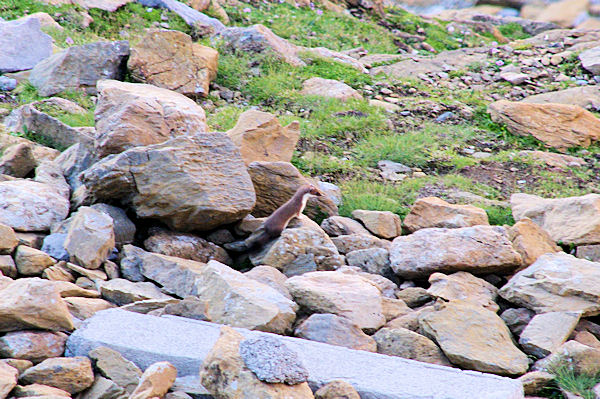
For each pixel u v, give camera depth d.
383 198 27.52
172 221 21.27
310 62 45.44
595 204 23.83
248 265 21.92
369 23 62.06
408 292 19.78
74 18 45.31
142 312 16.78
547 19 77.50
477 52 52.88
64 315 14.80
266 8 59.34
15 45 37.59
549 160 33.41
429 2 81.69
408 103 40.59
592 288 17.94
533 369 15.71
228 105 37.88
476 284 19.72
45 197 21.34
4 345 14.03
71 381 13.30
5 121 30.45
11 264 18.22
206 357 13.05
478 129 37.62
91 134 27.98
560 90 44.28
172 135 24.95
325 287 17.89
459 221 24.58
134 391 12.64
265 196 24.97
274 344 12.80
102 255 19.30
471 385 13.48
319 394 13.07
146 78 36.62
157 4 50.78
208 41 47.06
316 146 32.84
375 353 14.80
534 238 22.58
